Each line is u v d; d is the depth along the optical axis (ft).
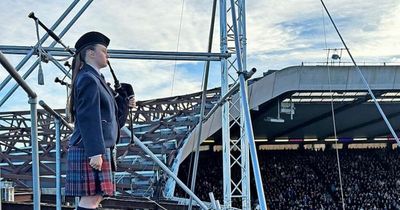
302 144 213.87
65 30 32.35
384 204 195.93
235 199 127.24
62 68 28.32
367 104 154.71
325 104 152.25
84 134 11.46
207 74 36.40
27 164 99.76
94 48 12.49
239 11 42.93
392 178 206.80
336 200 196.13
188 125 118.11
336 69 132.16
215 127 120.06
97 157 11.39
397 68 135.54
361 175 205.26
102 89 12.17
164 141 115.03
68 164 12.31
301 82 131.23
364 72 134.72
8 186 45.37
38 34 17.30
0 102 29.22
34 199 12.50
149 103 130.62
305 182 201.87
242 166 51.13
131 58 33.42
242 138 51.24
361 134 204.03
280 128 182.70
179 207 67.77
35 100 11.82
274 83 130.11
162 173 102.99
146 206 59.52
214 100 117.39
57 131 17.51
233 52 41.04
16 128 120.47
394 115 171.32
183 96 126.72
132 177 103.96
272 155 214.28
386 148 219.41
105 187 12.09
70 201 35.12
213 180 182.39
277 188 199.52
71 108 12.48
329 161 211.82
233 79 45.03
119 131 13.46
